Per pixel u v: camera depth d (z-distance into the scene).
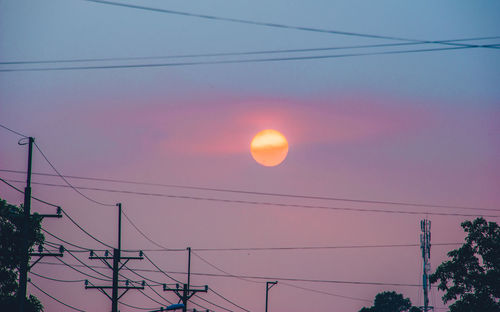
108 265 183.25
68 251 155.62
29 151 137.50
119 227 189.88
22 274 135.25
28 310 195.25
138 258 186.00
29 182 138.25
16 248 195.50
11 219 191.38
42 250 152.38
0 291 196.62
